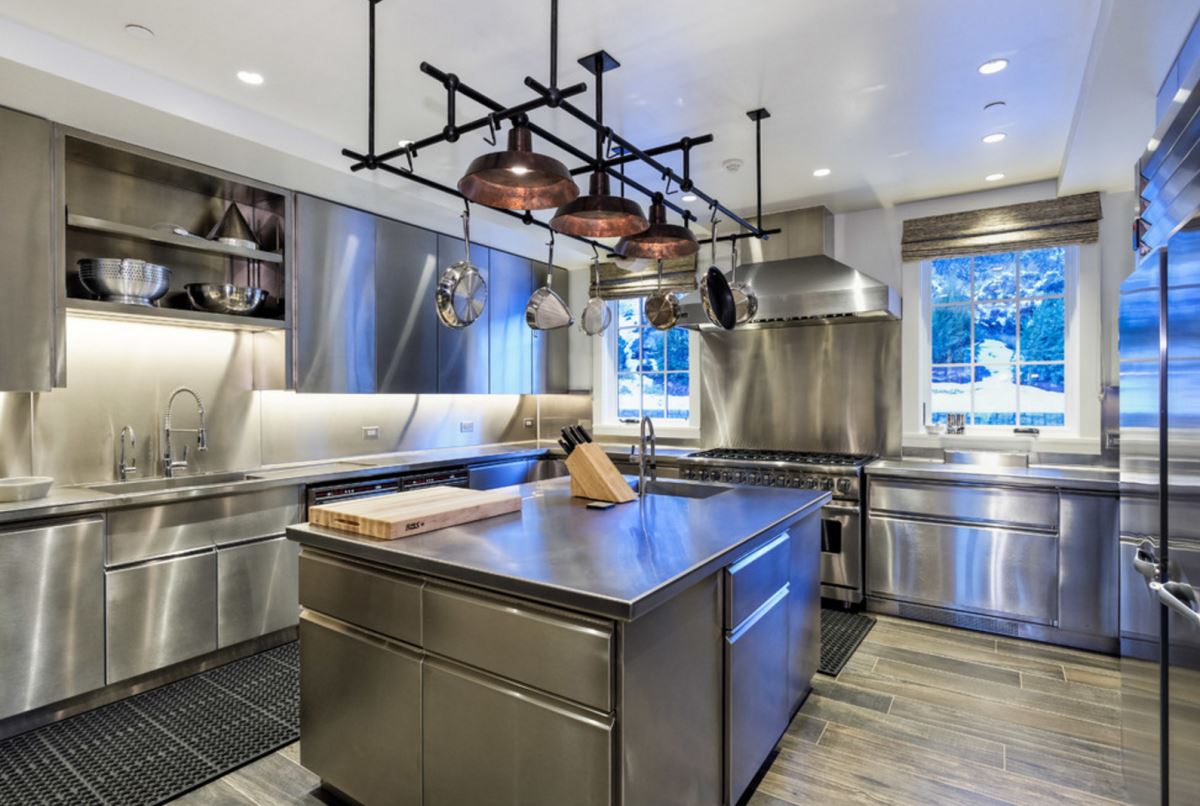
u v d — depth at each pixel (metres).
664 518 2.18
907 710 2.62
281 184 3.53
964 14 2.11
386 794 1.84
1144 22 2.00
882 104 2.77
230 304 3.34
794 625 2.44
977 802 2.03
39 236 2.66
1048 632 3.34
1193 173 1.40
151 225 3.33
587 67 2.44
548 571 1.55
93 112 2.60
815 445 4.59
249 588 3.16
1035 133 3.08
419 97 2.74
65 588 2.53
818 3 2.05
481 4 2.06
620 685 1.42
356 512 1.98
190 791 2.10
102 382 3.16
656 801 1.56
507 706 1.57
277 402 3.92
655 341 5.48
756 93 2.67
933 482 3.60
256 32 2.24
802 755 2.29
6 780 2.15
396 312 4.25
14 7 2.08
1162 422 1.61
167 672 2.89
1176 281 1.49
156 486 3.24
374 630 1.85
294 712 2.62
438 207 3.97
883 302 3.64
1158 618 1.68
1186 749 1.46
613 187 3.88
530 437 5.95
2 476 2.84
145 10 2.11
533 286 5.46
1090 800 2.03
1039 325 3.95
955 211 4.07
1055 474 3.36
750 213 4.43
